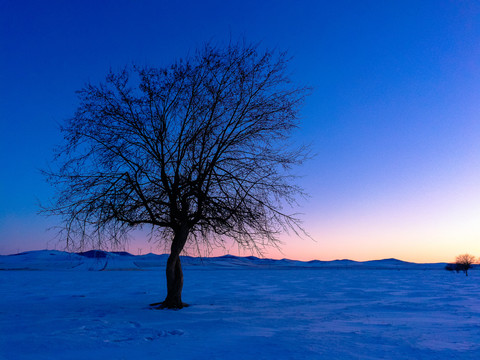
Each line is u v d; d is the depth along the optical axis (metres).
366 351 7.28
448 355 7.00
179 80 15.05
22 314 13.35
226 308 16.77
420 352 7.24
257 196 14.12
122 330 9.55
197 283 48.78
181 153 15.23
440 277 79.31
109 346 7.55
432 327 10.98
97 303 18.84
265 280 61.47
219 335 9.02
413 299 24.02
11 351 7.01
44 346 7.46
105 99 14.63
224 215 14.26
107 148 14.06
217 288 37.62
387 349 7.51
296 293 31.11
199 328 10.16
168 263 15.68
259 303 20.52
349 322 12.16
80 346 7.50
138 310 14.80
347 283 51.75
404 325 11.42
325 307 18.20
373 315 14.55
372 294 29.52
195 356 6.72
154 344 7.82
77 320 11.38
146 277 64.69
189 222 15.32
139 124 15.09
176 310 14.98
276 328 10.46
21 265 171.50
